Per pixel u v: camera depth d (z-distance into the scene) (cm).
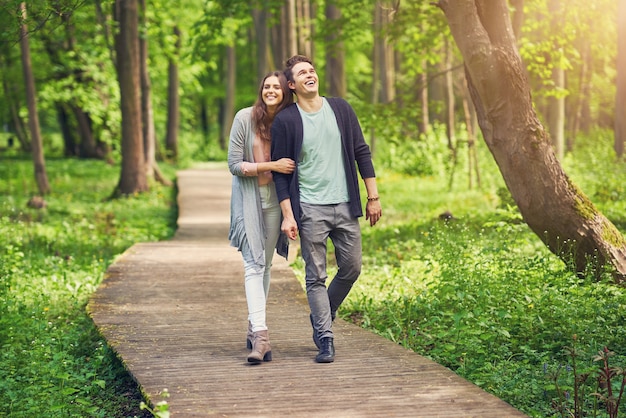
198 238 1384
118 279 939
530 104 802
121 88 2144
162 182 2512
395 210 1767
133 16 2119
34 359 595
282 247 571
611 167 1719
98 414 523
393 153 2700
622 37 1430
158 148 3622
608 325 638
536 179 799
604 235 797
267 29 3106
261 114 550
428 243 1095
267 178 555
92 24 2333
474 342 603
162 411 403
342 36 1623
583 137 2650
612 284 762
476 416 442
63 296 898
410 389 490
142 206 1994
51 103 2814
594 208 808
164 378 524
